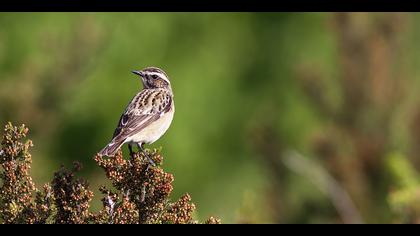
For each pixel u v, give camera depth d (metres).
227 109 28.61
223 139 28.36
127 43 27.27
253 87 29.27
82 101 25.75
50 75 18.27
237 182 28.00
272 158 16.08
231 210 27.41
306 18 29.67
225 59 29.11
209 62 28.78
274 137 16.27
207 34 29.03
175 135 27.86
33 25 25.50
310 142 15.59
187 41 28.58
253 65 29.39
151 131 10.98
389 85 15.55
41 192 8.12
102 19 26.09
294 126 27.62
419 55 24.70
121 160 8.20
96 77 26.36
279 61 29.58
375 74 15.50
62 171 8.08
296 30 29.70
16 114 17.78
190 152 27.92
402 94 15.65
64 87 18.33
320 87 15.90
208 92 28.56
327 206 15.61
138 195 8.16
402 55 15.88
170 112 11.27
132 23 27.48
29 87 17.91
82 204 7.94
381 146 15.31
